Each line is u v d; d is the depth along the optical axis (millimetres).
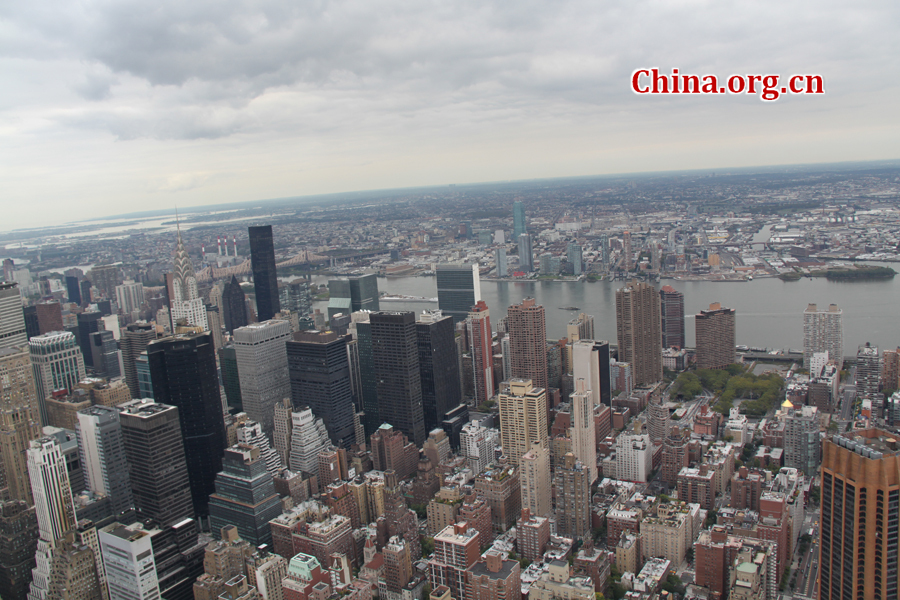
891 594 197875
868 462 194250
